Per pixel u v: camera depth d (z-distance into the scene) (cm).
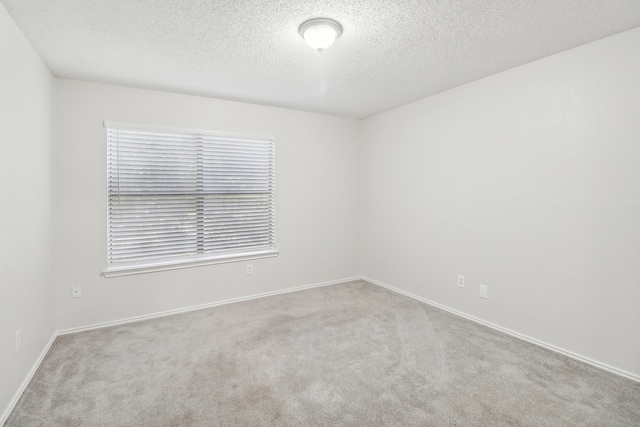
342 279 456
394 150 407
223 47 236
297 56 252
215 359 244
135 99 317
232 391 204
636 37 210
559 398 196
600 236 229
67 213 292
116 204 314
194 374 223
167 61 260
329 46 227
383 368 231
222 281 368
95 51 240
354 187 461
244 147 380
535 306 268
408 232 390
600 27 210
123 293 317
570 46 237
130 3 181
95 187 303
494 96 292
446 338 279
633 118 212
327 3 182
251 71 282
